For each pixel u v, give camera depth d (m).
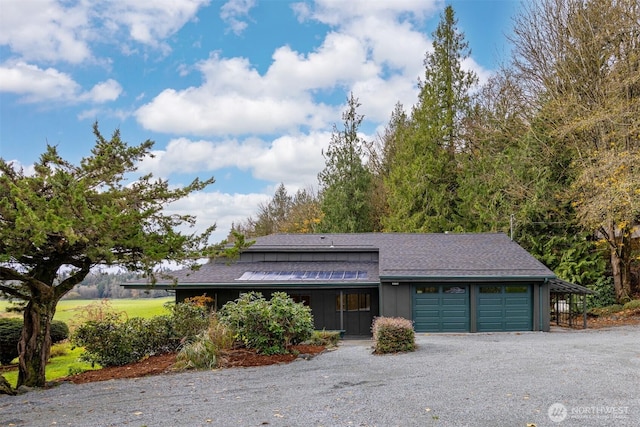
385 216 33.94
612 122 19.56
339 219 32.75
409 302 18.55
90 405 8.04
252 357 11.84
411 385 8.41
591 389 7.65
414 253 20.52
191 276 19.64
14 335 15.78
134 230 9.32
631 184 17.14
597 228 22.81
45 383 10.10
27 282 9.70
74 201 8.53
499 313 18.52
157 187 10.82
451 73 31.28
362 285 18.92
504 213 25.77
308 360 11.62
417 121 31.53
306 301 19.97
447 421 6.25
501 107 29.23
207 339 11.77
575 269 23.44
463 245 21.55
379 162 39.84
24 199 8.67
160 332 12.73
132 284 18.64
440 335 17.45
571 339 14.76
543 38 25.05
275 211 46.69
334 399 7.61
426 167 29.34
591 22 22.66
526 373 9.04
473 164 29.56
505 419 6.27
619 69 20.94
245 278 19.42
